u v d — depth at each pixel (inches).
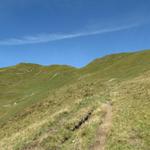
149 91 1556.3
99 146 1110.4
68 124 1374.3
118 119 1264.8
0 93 3341.5
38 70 4517.7
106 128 1224.8
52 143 1249.4
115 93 1727.4
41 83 3572.8
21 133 1588.3
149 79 1870.1
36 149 1256.2
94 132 1214.3
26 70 4697.3
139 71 2399.1
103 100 1631.4
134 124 1175.0
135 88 1705.2
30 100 2723.9
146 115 1231.5
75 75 3270.2
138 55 3038.9
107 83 2314.2
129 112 1307.8
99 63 3425.2
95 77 2746.1
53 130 1387.8
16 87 3587.6
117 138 1106.1
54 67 4439.0
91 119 1358.3
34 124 1678.2
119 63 3031.5
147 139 1055.6
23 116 2266.2
